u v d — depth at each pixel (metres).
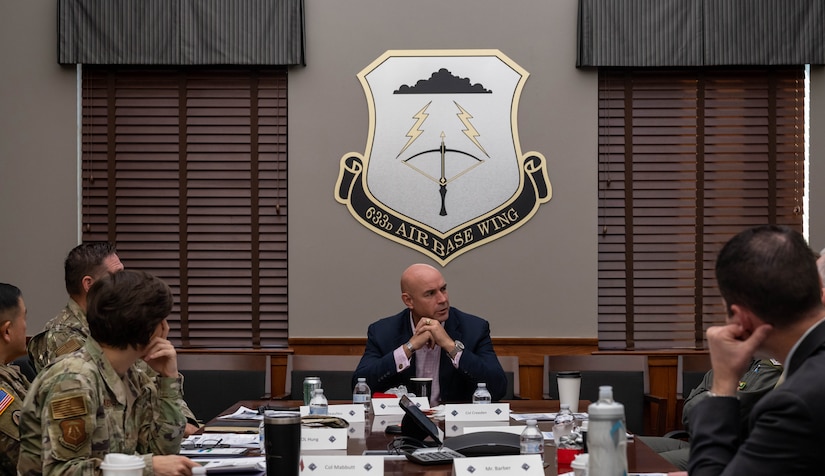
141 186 4.96
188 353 4.88
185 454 2.49
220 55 4.87
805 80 4.98
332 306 4.93
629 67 4.96
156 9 4.88
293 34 4.88
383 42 4.95
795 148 4.98
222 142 4.96
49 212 4.92
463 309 4.93
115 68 4.96
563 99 4.94
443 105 4.95
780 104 4.98
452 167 4.94
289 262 4.93
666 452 3.60
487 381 3.62
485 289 4.93
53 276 4.92
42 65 4.91
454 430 2.87
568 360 4.54
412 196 4.94
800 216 4.97
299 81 4.94
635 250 4.98
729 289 1.67
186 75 4.97
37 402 2.09
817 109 4.95
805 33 4.86
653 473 2.21
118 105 4.96
